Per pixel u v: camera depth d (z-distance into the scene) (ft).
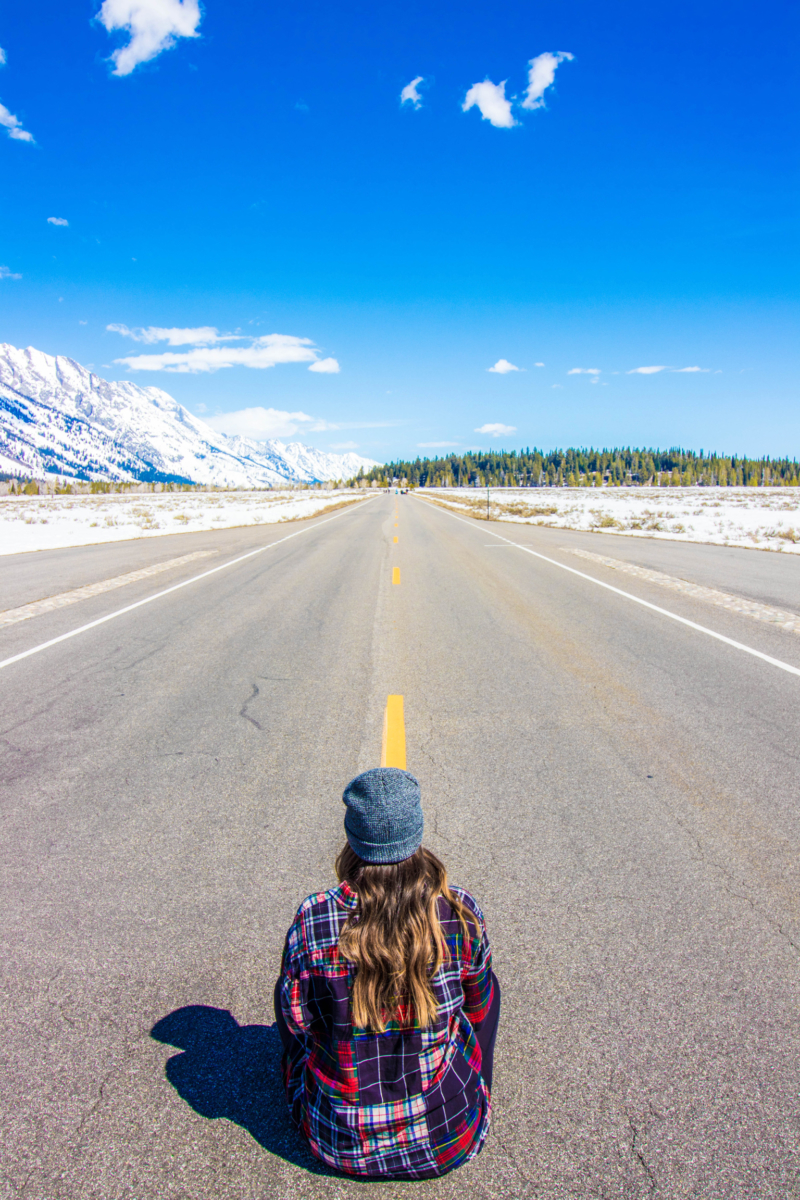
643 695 20.26
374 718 18.42
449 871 10.94
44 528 89.35
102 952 9.12
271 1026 7.84
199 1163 6.19
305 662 24.17
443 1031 5.15
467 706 19.38
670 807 13.24
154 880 10.85
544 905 10.07
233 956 9.02
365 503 201.36
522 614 32.22
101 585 41.29
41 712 19.25
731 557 53.11
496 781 14.42
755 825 12.54
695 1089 6.91
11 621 31.30
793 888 10.55
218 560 53.67
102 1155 6.26
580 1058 7.32
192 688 21.24
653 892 10.41
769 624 29.73
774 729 17.51
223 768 15.29
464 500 231.50
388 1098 5.14
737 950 9.08
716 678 21.97
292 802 13.56
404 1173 5.24
